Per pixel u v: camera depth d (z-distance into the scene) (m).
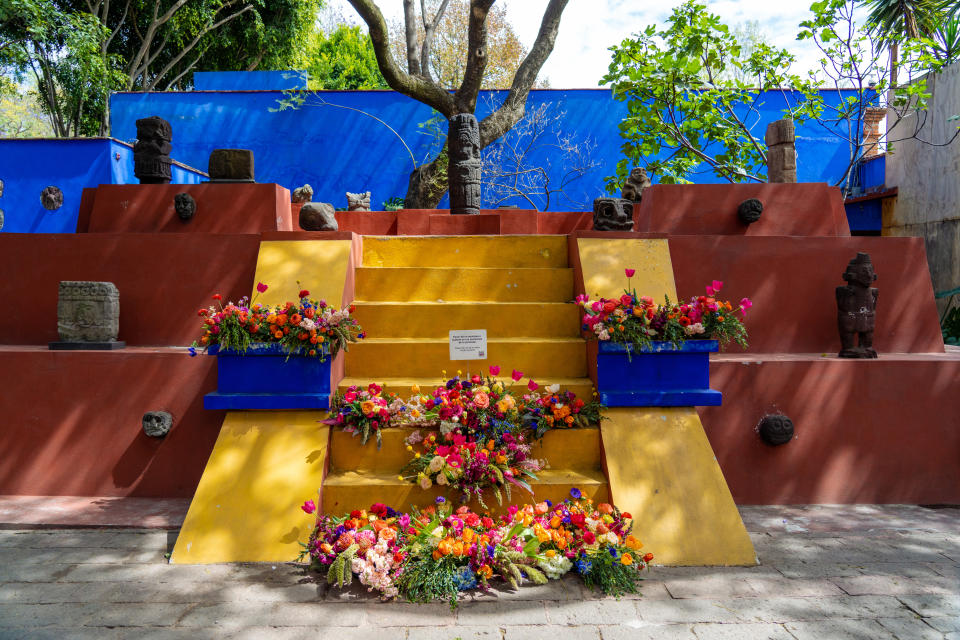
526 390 3.85
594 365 3.87
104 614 2.59
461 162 6.84
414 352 4.11
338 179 11.55
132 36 15.80
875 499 4.13
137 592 2.79
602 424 3.65
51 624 2.51
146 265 4.50
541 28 10.45
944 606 2.68
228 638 2.42
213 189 5.19
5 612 2.60
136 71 15.13
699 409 4.12
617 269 4.27
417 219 6.99
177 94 11.40
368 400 3.64
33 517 3.64
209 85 12.84
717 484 3.40
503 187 11.55
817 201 5.21
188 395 4.09
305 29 16.69
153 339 4.46
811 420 4.14
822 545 3.37
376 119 11.52
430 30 12.03
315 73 21.55
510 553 2.92
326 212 4.67
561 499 3.44
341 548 2.95
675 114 10.19
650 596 2.79
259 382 3.66
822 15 7.71
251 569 3.03
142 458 4.07
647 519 3.25
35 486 4.07
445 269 4.55
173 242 4.50
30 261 4.55
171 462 4.06
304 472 3.39
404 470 3.50
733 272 4.67
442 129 11.52
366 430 3.54
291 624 2.53
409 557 2.90
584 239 4.48
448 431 3.46
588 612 2.65
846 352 4.29
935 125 9.39
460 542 2.92
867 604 2.70
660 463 3.48
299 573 2.99
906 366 4.16
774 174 5.49
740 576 2.99
